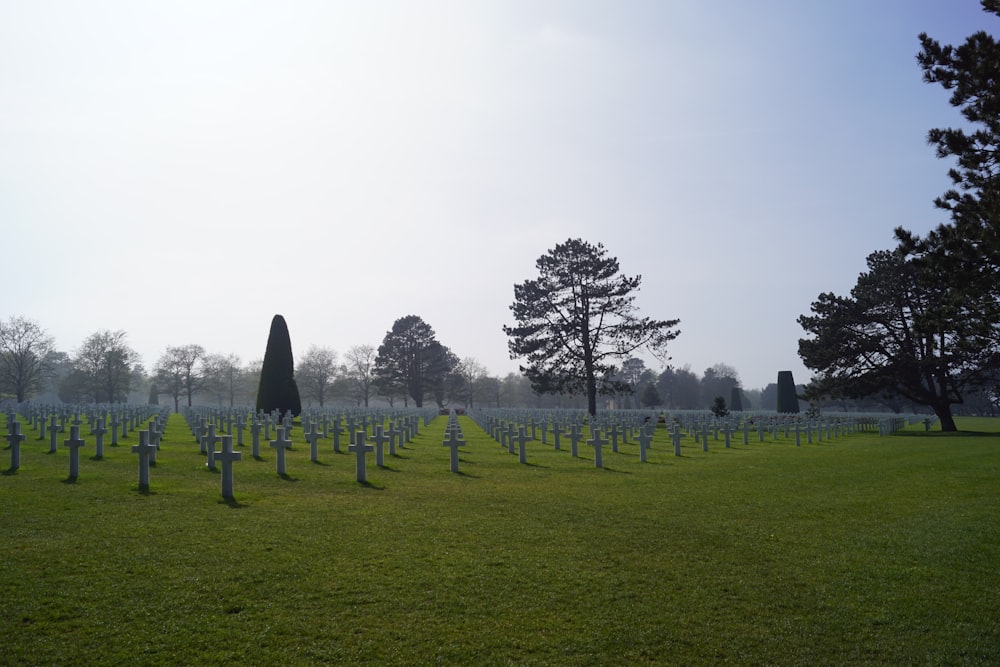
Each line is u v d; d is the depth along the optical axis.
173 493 12.43
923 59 17.27
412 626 6.46
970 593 7.67
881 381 44.69
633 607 7.12
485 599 7.22
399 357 90.62
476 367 120.44
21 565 7.71
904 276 44.03
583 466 19.38
